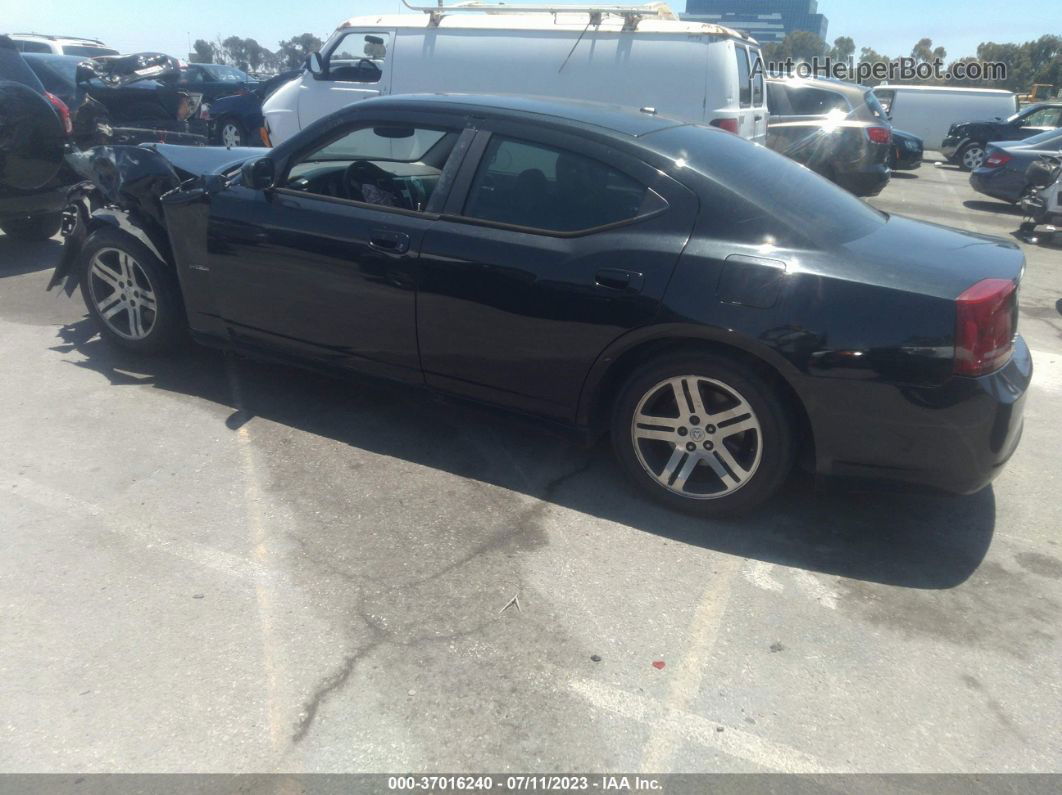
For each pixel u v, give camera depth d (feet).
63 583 9.88
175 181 14.89
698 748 7.97
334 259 12.85
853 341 10.07
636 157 11.45
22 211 21.89
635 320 10.97
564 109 12.76
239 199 13.79
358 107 13.38
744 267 10.53
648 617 9.75
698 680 8.81
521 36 28.09
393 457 13.19
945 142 64.80
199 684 8.46
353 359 13.41
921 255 10.88
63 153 22.06
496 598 9.95
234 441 13.46
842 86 37.50
